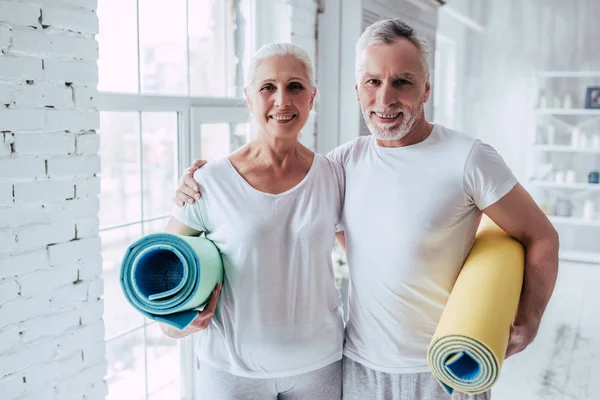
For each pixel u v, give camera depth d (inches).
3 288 62.4
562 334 105.0
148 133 89.0
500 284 50.7
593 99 100.9
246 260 55.8
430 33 110.3
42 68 64.1
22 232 63.7
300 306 57.0
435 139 56.6
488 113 108.2
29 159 63.7
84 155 69.7
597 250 102.1
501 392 95.9
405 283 55.7
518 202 54.4
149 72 88.7
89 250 71.4
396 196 55.9
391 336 56.7
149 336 96.3
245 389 57.5
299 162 59.1
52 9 64.3
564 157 103.4
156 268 53.6
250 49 109.9
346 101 118.5
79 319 71.0
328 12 117.4
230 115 102.7
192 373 101.3
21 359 64.9
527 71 104.4
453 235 55.9
